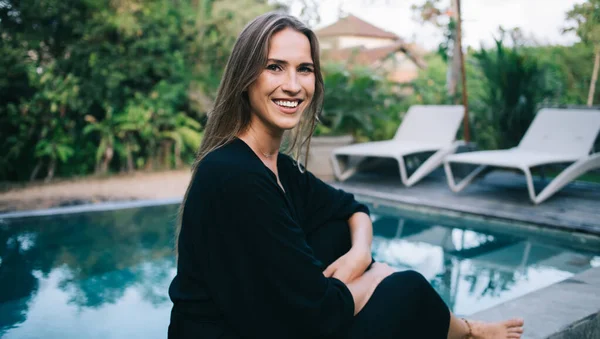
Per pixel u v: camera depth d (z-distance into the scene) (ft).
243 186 3.39
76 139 24.63
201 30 27.30
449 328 4.10
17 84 23.13
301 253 3.47
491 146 22.74
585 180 20.39
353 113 24.06
